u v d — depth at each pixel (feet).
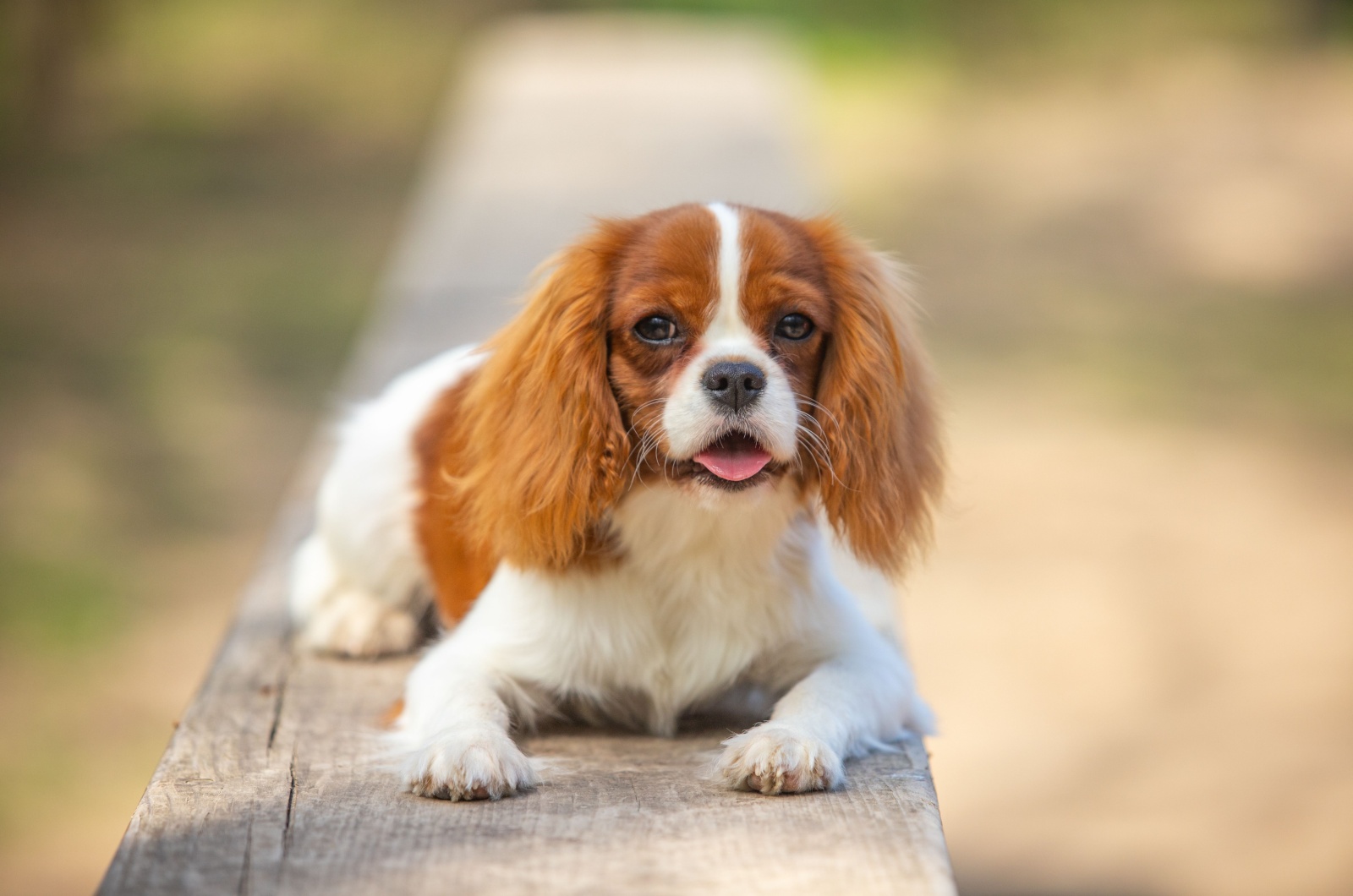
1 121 70.90
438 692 12.32
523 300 13.26
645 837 10.36
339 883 9.71
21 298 53.72
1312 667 30.12
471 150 36.50
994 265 57.41
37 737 28.58
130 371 47.88
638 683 12.78
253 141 71.67
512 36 66.59
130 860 10.04
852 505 12.88
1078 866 23.75
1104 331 51.42
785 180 32.83
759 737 11.32
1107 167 66.49
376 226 62.13
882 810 10.80
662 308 12.27
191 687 30.58
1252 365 48.34
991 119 72.38
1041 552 35.04
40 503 38.86
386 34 80.33
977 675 29.68
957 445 41.37
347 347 50.37
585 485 12.31
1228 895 22.91
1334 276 56.03
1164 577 33.86
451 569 14.19
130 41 78.79
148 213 62.80
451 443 14.24
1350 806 25.16
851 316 12.86
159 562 36.29
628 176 33.60
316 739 12.38
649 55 50.44
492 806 10.93
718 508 12.12
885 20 81.51
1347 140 68.54
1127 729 27.78
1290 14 83.25
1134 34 80.07
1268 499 38.19
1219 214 61.87
